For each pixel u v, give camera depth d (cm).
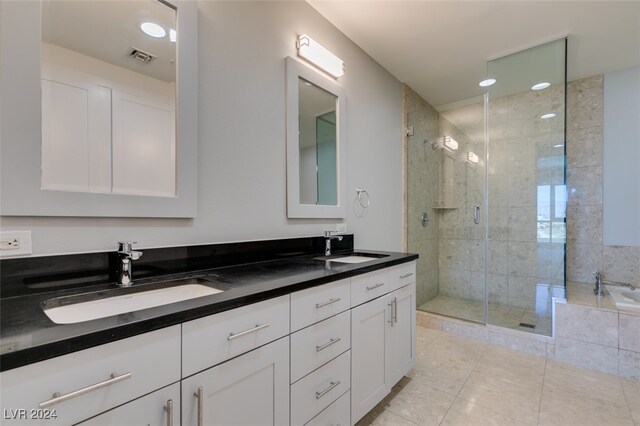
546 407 169
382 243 281
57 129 100
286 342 109
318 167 207
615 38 232
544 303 258
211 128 143
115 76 114
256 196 165
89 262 105
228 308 89
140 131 119
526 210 273
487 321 273
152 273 121
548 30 224
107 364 66
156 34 124
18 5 93
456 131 364
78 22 106
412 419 159
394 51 255
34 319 71
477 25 219
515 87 268
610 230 283
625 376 202
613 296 241
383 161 284
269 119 173
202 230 140
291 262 167
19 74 93
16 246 91
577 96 299
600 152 288
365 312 153
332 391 130
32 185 94
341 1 196
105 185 110
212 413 86
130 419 69
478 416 161
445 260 375
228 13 152
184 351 79
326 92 215
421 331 287
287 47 185
